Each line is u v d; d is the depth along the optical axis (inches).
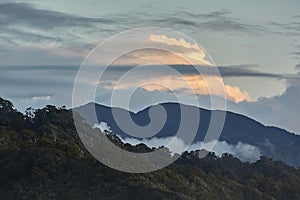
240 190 4200.3
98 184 3395.7
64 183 3398.1
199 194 3769.7
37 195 3334.2
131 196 3314.5
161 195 3319.4
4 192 3378.4
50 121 4291.3
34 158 3494.1
